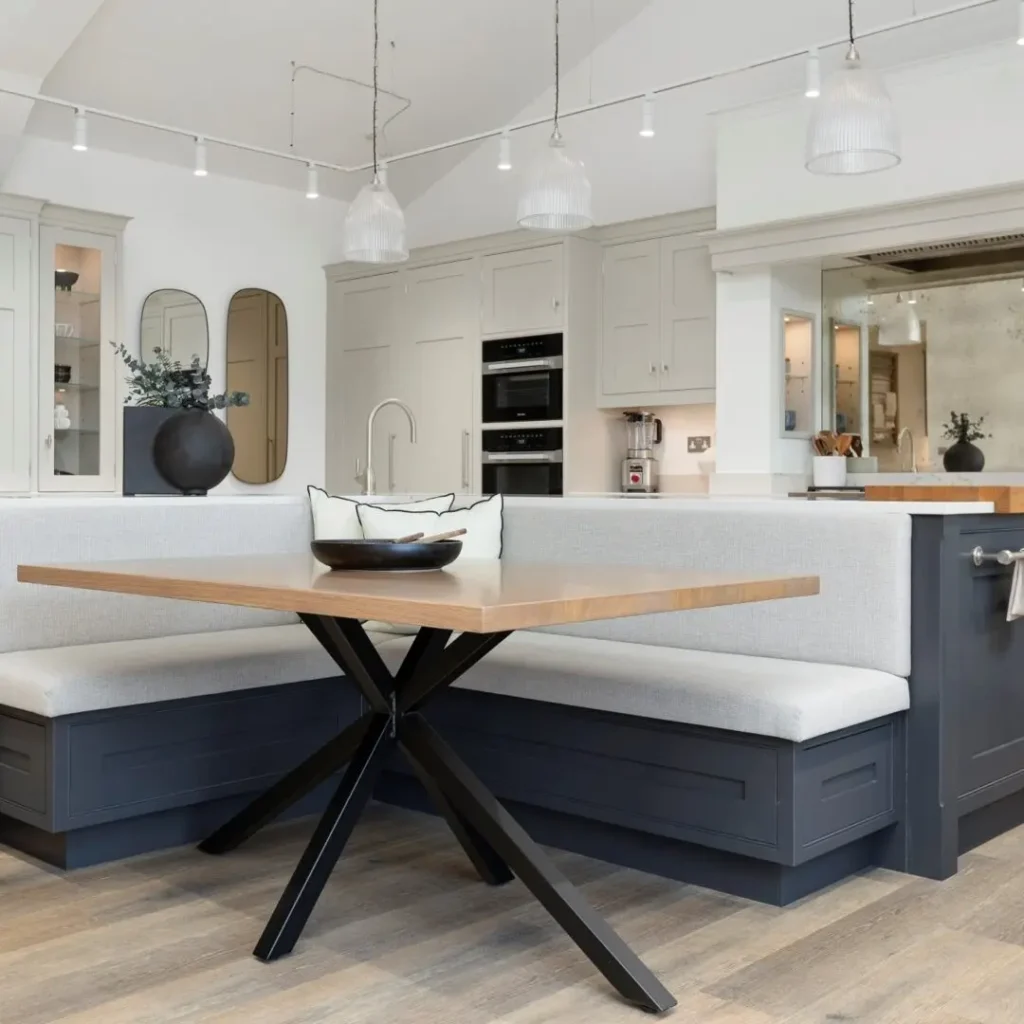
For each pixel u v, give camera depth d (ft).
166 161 22.40
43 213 19.39
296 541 12.64
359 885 8.74
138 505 11.24
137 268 22.12
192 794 9.70
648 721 8.87
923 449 19.01
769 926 7.98
